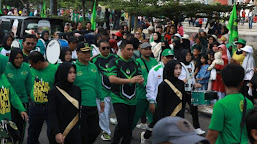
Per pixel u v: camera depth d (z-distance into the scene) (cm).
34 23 1395
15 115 611
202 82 1021
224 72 390
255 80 791
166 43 987
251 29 2214
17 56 620
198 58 1037
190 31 2094
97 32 1272
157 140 209
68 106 499
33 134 632
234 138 384
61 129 500
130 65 614
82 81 584
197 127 770
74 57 880
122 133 601
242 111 384
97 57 732
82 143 588
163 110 595
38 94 614
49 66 627
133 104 611
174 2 1477
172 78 593
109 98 723
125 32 1312
